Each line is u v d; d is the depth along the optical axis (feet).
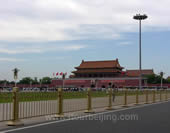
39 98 62.80
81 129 30.19
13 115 33.12
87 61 387.96
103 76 364.38
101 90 213.46
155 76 396.37
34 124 34.14
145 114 47.42
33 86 347.36
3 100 71.00
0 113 46.96
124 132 28.50
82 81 331.98
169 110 56.29
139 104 78.59
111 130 29.63
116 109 58.85
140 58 196.95
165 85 328.70
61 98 41.63
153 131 29.22
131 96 82.53
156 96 107.76
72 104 67.87
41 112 44.83
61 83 340.80
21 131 28.81
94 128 30.94
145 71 422.00
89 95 49.49
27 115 42.73
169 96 131.13
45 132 28.19
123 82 315.17
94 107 59.16
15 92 33.27
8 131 28.73
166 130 29.91
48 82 474.90
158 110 56.24
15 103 33.17
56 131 28.84
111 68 363.56
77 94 112.78
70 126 32.45
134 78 311.88
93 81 324.80
